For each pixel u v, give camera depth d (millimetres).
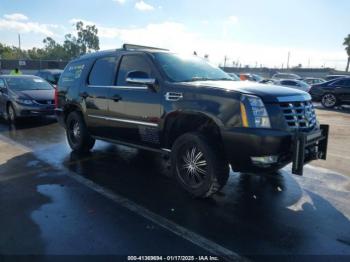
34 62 46219
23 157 6371
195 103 4219
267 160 3779
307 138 3914
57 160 6172
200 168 4305
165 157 6273
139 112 4969
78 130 6633
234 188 4770
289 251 3143
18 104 9953
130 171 5539
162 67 4816
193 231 3506
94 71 6094
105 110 5652
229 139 3910
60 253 3076
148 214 3898
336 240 3346
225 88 4082
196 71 5125
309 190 4723
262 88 4145
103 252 3102
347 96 15469
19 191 4574
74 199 4316
